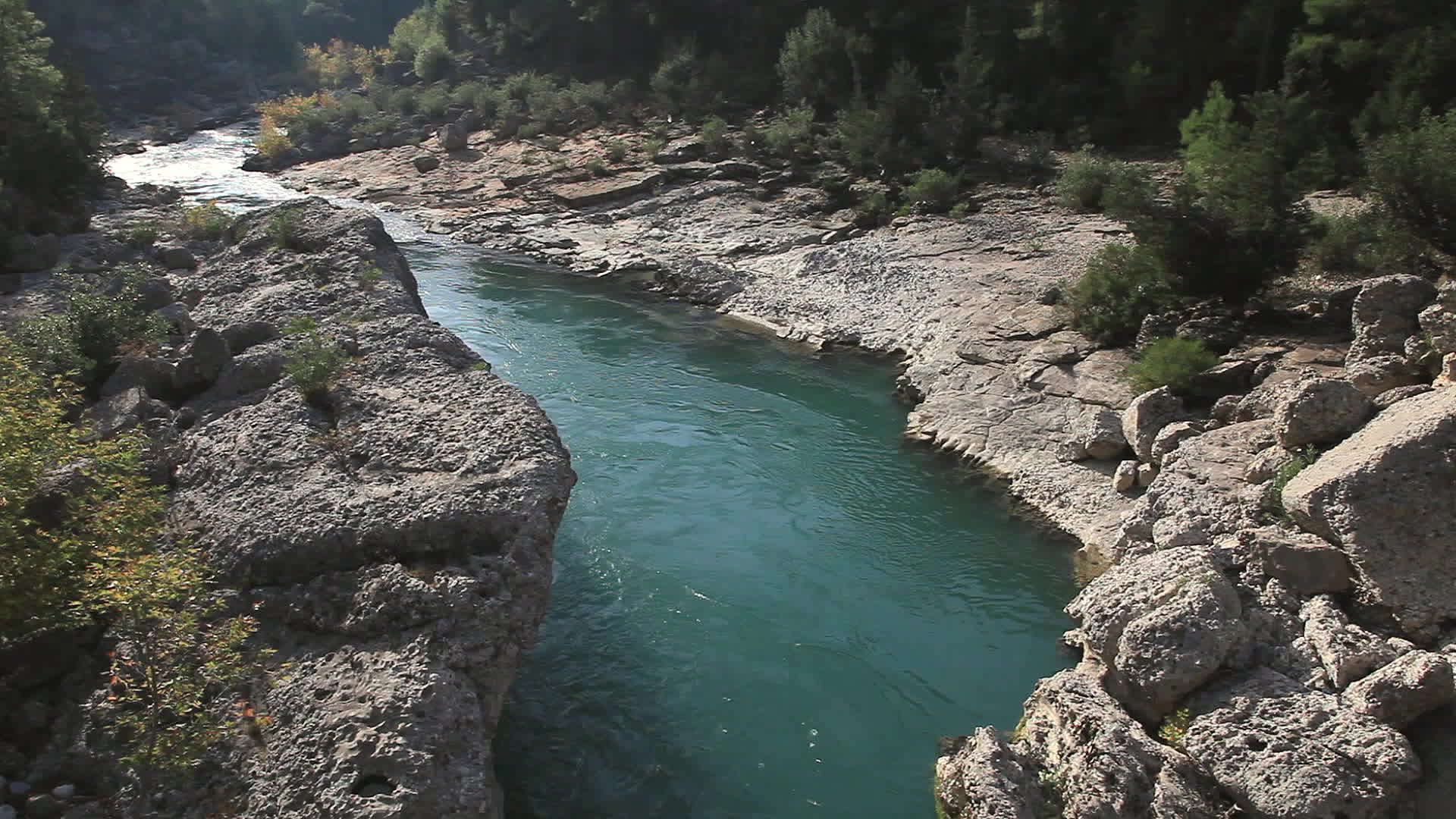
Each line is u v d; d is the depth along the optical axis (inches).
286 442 613.9
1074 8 2094.0
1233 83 1884.8
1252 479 676.7
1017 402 958.4
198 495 577.9
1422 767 436.1
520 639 502.0
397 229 1887.3
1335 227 1065.5
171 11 3983.8
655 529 778.2
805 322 1272.1
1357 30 1664.6
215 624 485.7
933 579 722.2
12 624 461.1
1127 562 608.4
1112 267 1045.8
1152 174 1521.9
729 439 943.0
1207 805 452.4
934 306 1217.4
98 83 3526.1
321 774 414.3
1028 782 485.7
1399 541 519.5
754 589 703.1
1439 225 978.7
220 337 715.4
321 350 693.9
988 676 621.3
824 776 538.6
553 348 1194.6
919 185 1643.7
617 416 989.8
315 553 512.7
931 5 2346.2
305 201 1117.1
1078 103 2042.3
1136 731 485.7
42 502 507.8
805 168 1934.1
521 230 1813.5
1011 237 1412.4
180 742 411.5
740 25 2780.5
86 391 703.7
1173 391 862.5
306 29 4854.8
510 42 3410.4
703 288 1417.3
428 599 485.4
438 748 429.4
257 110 3570.4
